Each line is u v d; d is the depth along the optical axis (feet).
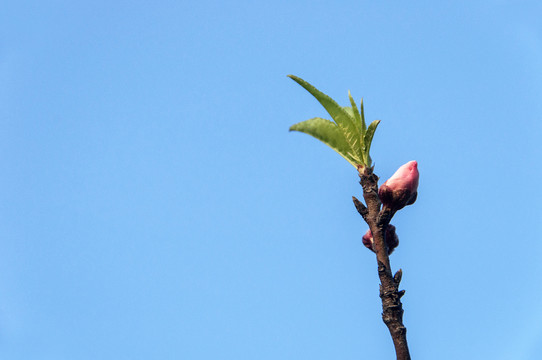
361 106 15.53
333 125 15.48
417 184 15.01
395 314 13.80
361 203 15.10
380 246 14.51
